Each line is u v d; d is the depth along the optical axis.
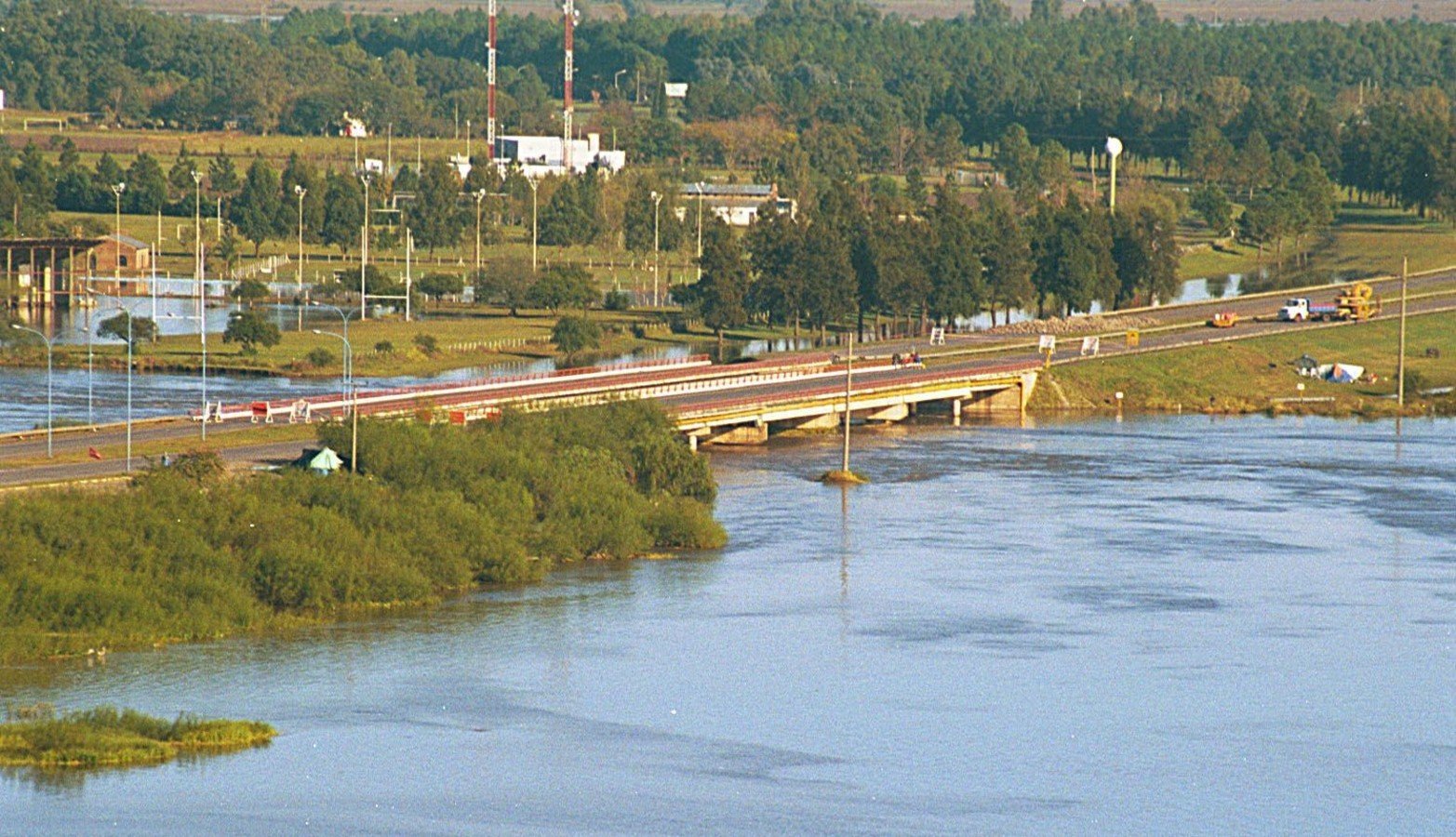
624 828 155.12
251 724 173.12
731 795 162.00
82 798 158.50
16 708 176.38
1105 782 166.50
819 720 180.25
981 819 158.12
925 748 173.88
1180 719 182.00
